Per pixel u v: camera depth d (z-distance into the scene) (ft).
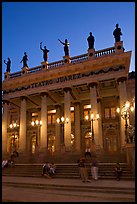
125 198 37.40
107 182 53.26
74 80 107.86
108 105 119.65
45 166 67.10
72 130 122.31
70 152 97.30
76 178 62.54
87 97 122.83
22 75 120.26
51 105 130.41
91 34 112.27
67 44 115.75
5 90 123.54
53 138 126.41
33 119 135.03
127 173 60.59
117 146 111.65
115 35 106.01
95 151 90.22
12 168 79.56
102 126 116.78
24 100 116.67
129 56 99.09
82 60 110.52
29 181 57.21
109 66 103.65
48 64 117.91
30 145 130.41
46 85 113.70
